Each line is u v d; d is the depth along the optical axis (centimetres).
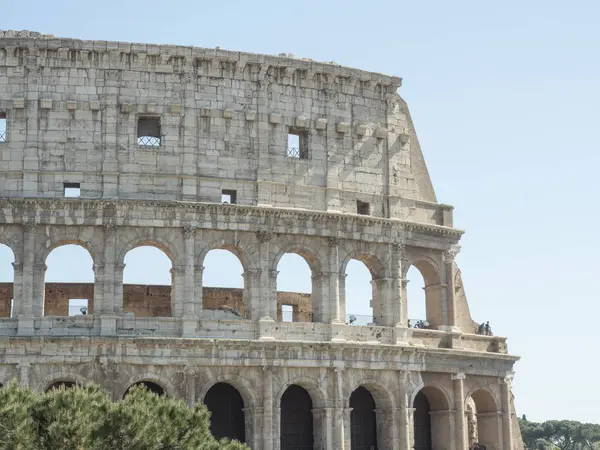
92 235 9419
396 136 10825
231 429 9812
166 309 11062
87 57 9700
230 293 11412
